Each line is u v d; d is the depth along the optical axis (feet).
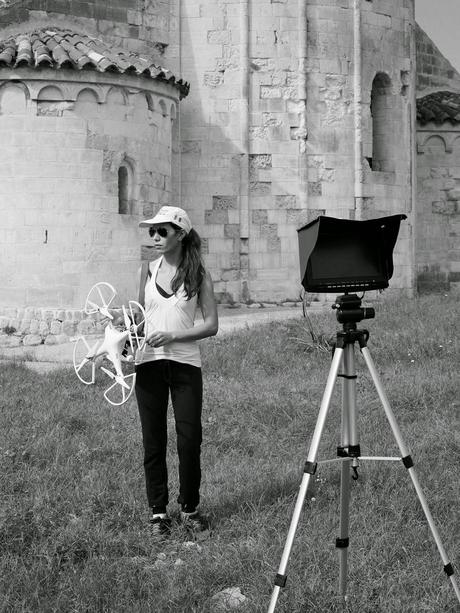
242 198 78.89
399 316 62.90
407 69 84.89
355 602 20.26
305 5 78.74
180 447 24.88
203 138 79.00
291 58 79.05
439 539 19.88
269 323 62.59
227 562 22.35
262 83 78.95
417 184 94.07
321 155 79.87
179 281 25.00
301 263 20.36
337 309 20.29
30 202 62.64
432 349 49.57
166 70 67.46
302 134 79.10
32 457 31.32
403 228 85.05
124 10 76.07
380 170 84.43
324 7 79.36
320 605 20.01
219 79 78.84
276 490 27.66
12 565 22.33
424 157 94.07
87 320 62.95
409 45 85.20
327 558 22.36
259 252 79.41
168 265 25.59
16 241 62.85
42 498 26.48
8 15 71.82
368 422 35.50
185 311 25.05
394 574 21.61
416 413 37.11
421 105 94.79
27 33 67.46
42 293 62.95
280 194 79.30
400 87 84.48
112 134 63.93
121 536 24.20
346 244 20.48
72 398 41.29
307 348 52.34
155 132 67.21
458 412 37.14
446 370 44.91
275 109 79.20
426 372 44.32
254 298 79.20
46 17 72.95
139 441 33.55
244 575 21.72
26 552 23.26
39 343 62.28
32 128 62.49
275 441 34.17
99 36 75.10
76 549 23.38
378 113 84.48
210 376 45.85
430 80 101.76
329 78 79.82
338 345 19.94
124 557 23.04
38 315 62.64
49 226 62.80
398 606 19.99
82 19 74.38
